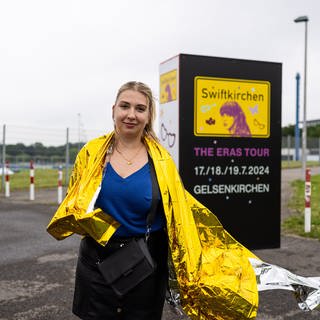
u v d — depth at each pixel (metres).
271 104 6.55
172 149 6.34
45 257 6.09
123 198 2.24
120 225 2.25
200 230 2.47
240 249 2.52
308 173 7.66
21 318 3.89
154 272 2.35
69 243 7.00
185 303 2.30
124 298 2.31
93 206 2.16
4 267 5.55
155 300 2.39
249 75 6.38
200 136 6.20
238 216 6.47
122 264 2.23
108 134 2.42
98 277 2.31
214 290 2.23
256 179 6.54
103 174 2.28
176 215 2.27
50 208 10.98
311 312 4.09
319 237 7.33
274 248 6.63
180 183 2.37
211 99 6.22
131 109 2.32
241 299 2.25
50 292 4.59
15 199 12.89
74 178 2.34
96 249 2.31
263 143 6.55
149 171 2.32
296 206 11.24
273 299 4.43
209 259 2.39
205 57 6.14
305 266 5.64
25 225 8.62
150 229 2.29
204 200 6.30
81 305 2.39
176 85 6.13
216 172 6.33
